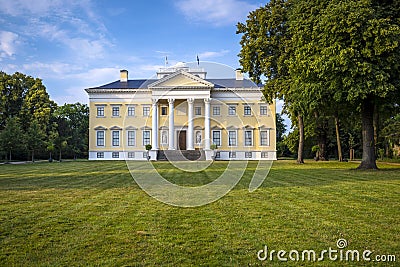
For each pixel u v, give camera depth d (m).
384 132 37.34
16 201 10.04
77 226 6.98
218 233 6.41
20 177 18.45
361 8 19.05
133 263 4.96
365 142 22.81
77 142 64.00
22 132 46.31
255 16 32.53
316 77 21.25
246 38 32.75
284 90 28.05
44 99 59.94
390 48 18.62
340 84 20.03
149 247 5.64
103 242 5.91
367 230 6.57
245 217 7.70
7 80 58.44
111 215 7.99
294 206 8.99
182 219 7.54
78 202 9.81
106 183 15.03
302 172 21.02
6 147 42.47
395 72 19.80
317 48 20.50
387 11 20.61
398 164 30.78
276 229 6.68
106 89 51.28
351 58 19.08
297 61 22.03
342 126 46.06
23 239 6.11
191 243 5.85
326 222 7.20
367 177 17.16
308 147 53.31
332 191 11.91
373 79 19.09
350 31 18.89
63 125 65.62
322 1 21.30
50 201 10.02
